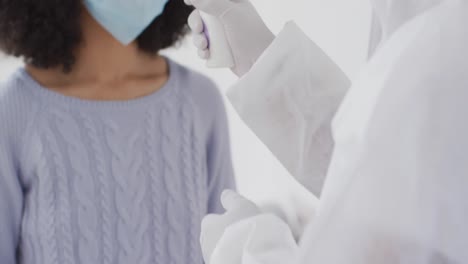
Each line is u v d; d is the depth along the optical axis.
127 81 1.03
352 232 0.36
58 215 0.97
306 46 0.64
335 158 0.39
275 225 0.55
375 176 0.35
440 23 0.36
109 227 0.99
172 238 1.04
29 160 0.96
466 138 0.34
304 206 1.09
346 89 0.64
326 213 0.37
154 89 1.05
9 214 0.97
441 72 0.35
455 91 0.34
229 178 1.17
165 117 1.04
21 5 0.94
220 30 0.70
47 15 0.95
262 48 0.70
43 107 0.97
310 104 0.63
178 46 1.16
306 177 0.65
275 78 0.62
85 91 1.00
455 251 0.35
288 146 0.64
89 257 0.98
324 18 1.11
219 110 1.12
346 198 0.36
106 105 1.00
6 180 0.95
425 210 0.35
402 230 0.36
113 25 0.94
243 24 0.70
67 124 0.97
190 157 1.07
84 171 0.98
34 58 0.97
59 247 0.97
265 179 1.47
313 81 0.64
